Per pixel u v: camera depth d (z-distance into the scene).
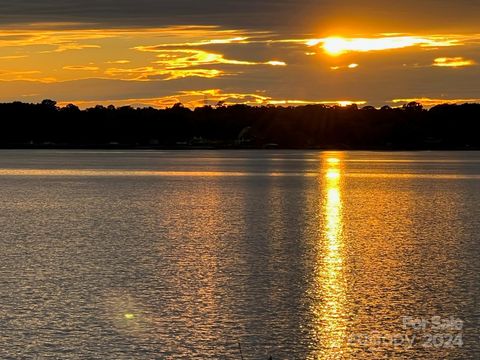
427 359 32.09
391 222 75.75
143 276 45.75
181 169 192.38
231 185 132.38
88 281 44.25
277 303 39.47
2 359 31.56
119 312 37.56
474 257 52.91
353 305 39.12
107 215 80.62
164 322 36.16
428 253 54.91
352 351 32.78
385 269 48.50
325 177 158.88
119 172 175.25
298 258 52.50
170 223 73.31
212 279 45.03
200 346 33.22
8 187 125.25
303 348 33.12
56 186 128.12
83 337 34.03
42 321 36.06
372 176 163.62
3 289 41.97
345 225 72.88
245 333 34.72
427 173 176.62
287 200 101.44
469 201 100.94
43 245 58.03
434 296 40.84
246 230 68.06
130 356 32.00
